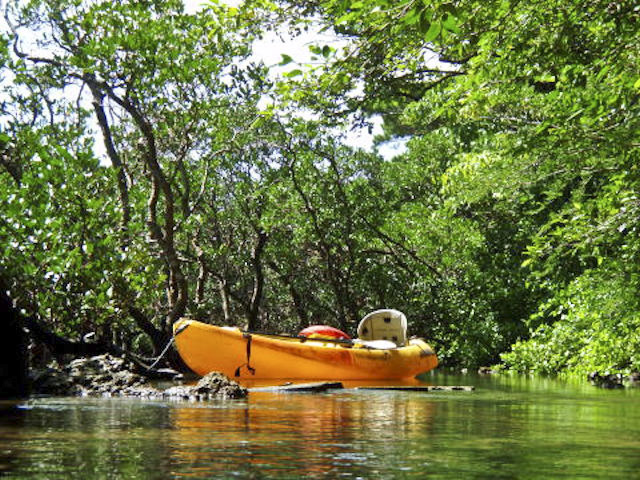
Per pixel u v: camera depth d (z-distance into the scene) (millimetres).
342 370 12883
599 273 14227
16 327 8656
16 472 3496
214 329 12062
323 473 3561
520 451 4426
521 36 8961
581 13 8562
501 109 15180
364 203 24359
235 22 10414
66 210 12273
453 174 18031
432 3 5312
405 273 24703
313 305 26984
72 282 12008
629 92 9367
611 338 15805
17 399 8031
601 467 3842
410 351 14578
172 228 17250
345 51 8961
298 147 23359
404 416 6668
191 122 18000
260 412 6750
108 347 12297
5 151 14086
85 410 6742
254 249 24344
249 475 3484
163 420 5898
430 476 3520
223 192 24688
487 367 21812
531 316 20156
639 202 9984
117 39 15922
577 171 12336
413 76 15039
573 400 9219
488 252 23859
